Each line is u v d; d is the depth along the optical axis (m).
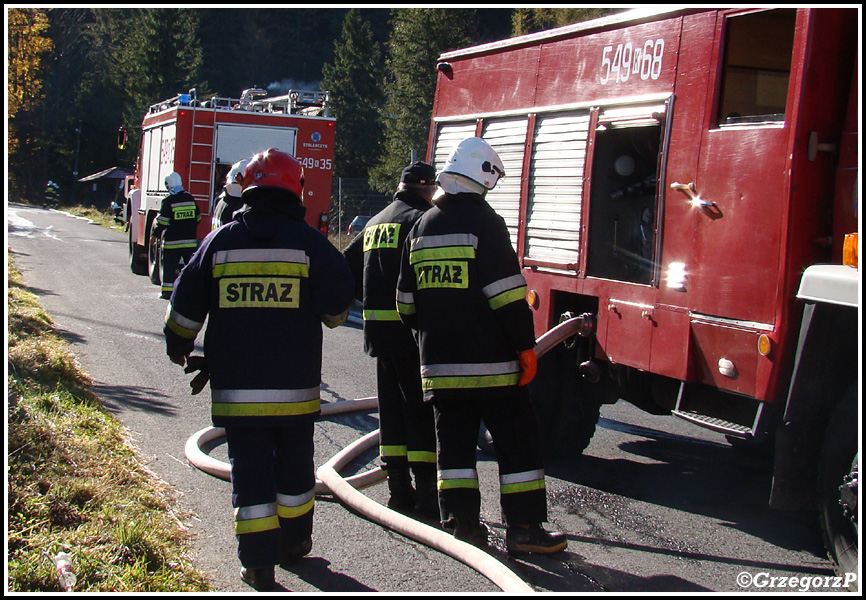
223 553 4.12
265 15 82.69
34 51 27.20
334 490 4.88
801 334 3.95
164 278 11.48
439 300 4.16
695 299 4.57
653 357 4.88
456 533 4.25
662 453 6.20
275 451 3.98
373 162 52.69
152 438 5.91
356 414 7.02
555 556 4.18
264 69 80.25
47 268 16.42
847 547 3.77
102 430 5.67
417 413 4.77
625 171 5.50
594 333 5.50
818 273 3.84
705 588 3.82
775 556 4.22
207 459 5.32
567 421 5.86
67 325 10.05
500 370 4.13
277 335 3.79
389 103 42.66
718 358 4.42
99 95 73.06
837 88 4.06
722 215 4.41
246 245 3.82
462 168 4.20
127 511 4.27
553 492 5.23
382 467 5.06
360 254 5.11
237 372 3.77
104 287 14.00
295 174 3.95
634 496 5.18
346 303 3.96
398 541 4.35
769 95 4.90
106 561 3.64
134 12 71.56
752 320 4.21
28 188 70.62
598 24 5.40
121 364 8.21
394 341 4.70
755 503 5.05
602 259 5.52
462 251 4.12
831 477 3.84
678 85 4.79
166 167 15.05
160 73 60.16
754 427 4.20
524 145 6.12
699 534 4.53
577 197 5.56
